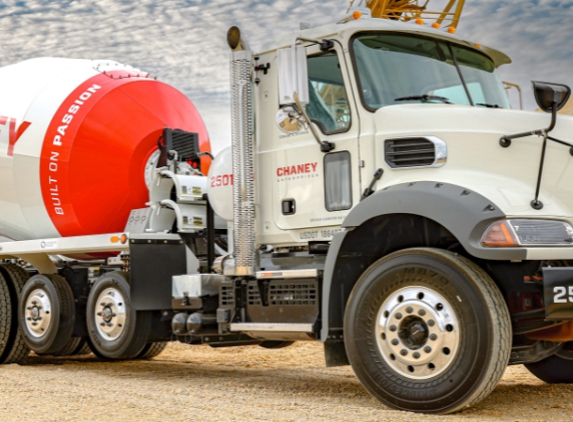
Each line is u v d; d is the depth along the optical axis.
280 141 6.44
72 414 5.23
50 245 8.65
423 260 5.21
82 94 8.74
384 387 5.30
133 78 9.02
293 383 6.94
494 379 4.94
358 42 6.12
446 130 5.64
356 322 5.45
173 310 7.72
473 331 4.96
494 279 5.40
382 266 5.40
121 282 7.98
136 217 8.53
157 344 9.58
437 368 5.10
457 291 5.04
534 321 5.35
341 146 6.04
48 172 8.64
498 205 5.09
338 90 6.12
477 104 6.42
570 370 6.68
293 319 6.08
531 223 5.07
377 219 5.55
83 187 8.55
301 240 6.28
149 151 8.77
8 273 9.23
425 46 6.37
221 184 7.07
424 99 6.11
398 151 5.78
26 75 9.26
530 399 5.77
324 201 6.12
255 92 6.61
